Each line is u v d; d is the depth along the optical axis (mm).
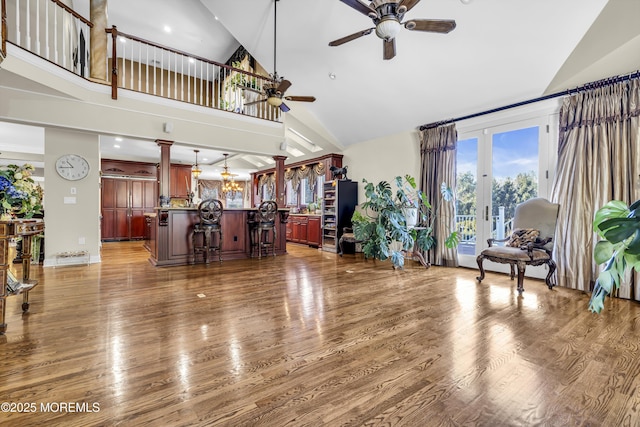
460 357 1974
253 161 10484
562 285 3730
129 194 8711
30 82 3633
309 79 5398
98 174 5156
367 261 5512
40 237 4910
